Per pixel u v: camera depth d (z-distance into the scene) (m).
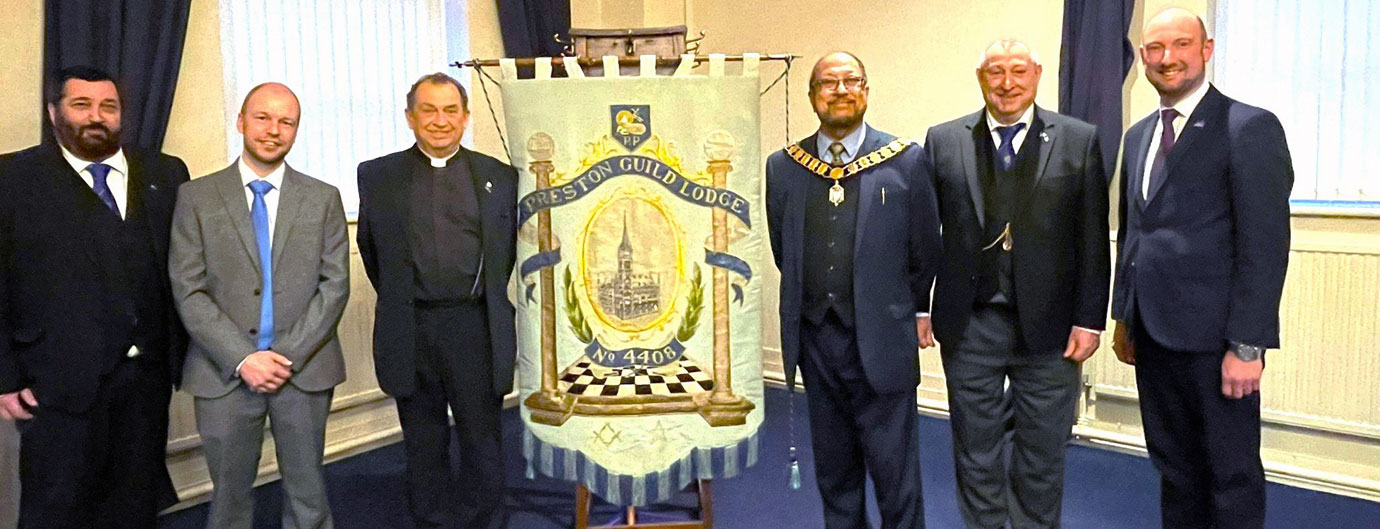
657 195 2.57
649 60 2.55
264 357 2.49
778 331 4.66
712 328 2.63
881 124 4.26
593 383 2.64
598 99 2.54
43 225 2.35
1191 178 2.29
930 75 4.07
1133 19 3.50
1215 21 3.43
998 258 2.46
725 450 2.66
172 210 2.57
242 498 2.61
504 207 2.63
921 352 4.30
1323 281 3.21
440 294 2.64
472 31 4.14
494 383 2.67
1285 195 2.21
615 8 4.68
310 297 2.59
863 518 2.72
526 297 2.65
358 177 2.69
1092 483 3.37
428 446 2.79
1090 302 2.41
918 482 2.59
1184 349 2.32
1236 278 2.24
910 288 2.49
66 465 2.41
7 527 2.84
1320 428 3.26
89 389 2.38
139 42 2.96
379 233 2.62
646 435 2.65
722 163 2.56
